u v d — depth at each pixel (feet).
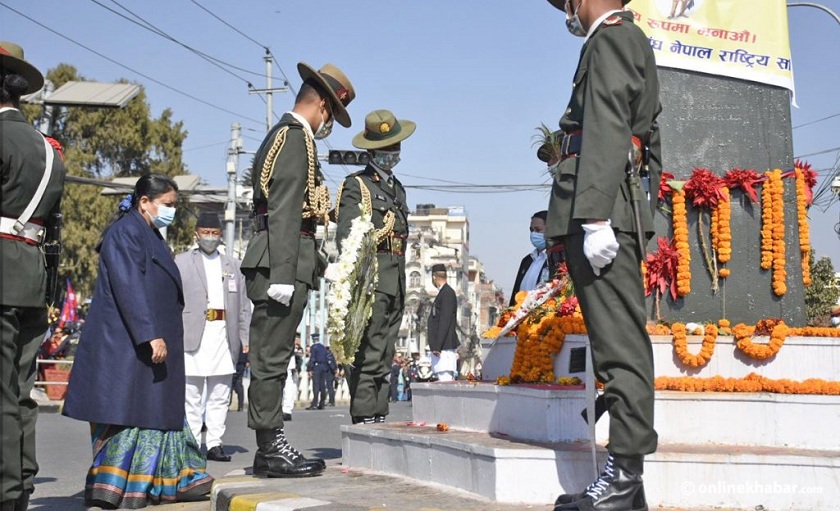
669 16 22.41
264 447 20.22
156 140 136.98
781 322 18.47
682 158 22.16
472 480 16.39
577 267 14.14
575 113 14.56
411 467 18.94
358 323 23.54
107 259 20.65
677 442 17.17
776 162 22.29
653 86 14.76
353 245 22.81
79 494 23.53
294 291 20.31
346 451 22.06
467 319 227.20
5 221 16.52
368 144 26.68
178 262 30.60
